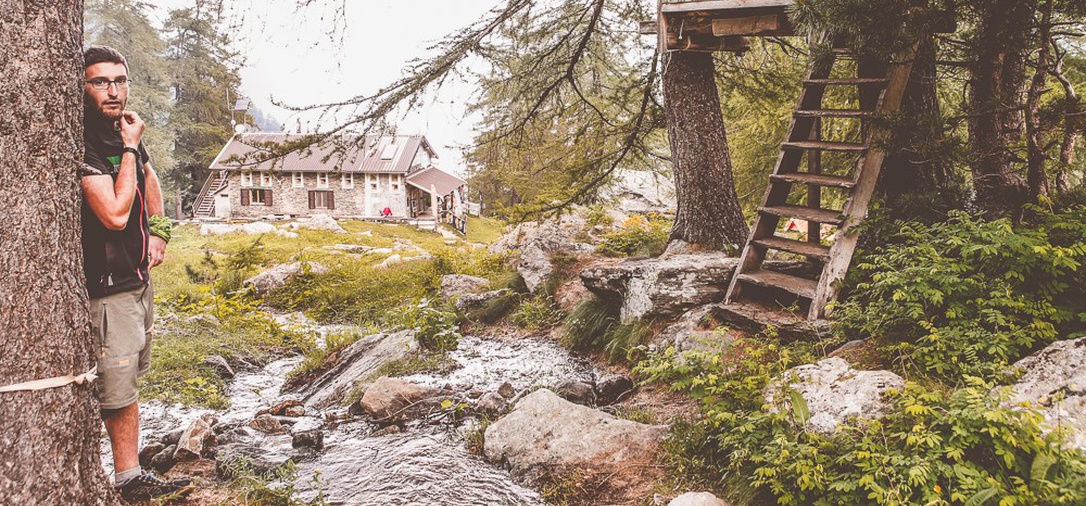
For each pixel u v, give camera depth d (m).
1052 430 3.19
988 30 5.21
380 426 5.98
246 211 43.09
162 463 4.68
